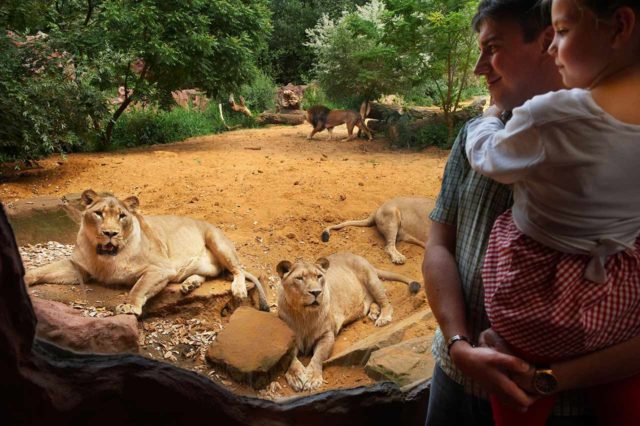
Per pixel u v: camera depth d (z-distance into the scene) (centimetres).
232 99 2039
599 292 140
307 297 518
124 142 1455
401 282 670
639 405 148
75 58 1103
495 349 156
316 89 2289
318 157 1228
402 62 1520
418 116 1549
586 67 138
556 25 142
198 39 1370
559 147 136
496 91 172
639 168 134
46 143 948
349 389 207
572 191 138
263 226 760
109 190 891
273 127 2000
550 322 142
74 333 284
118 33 1297
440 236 196
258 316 512
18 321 124
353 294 612
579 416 167
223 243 591
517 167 142
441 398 199
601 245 139
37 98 979
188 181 923
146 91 1386
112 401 144
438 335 206
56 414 134
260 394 446
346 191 887
